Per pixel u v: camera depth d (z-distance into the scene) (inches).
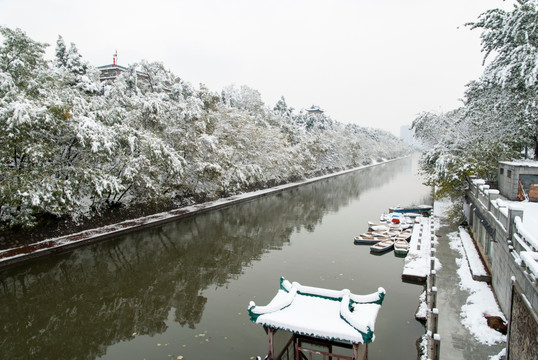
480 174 888.9
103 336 486.9
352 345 309.9
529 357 271.4
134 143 977.5
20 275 701.3
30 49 853.8
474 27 856.3
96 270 734.5
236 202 1480.1
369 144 4547.2
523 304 293.4
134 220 1031.0
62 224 857.5
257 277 682.8
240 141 1647.4
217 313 539.5
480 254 656.4
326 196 1745.8
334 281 647.1
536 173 684.7
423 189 2000.5
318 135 3011.8
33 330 507.2
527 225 466.9
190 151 1232.2
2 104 720.3
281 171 2033.7
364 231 1034.7
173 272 719.7
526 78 682.8
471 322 417.7
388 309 524.4
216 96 1667.1
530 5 711.1
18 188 714.8
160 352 438.6
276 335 326.0
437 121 1371.8
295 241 933.2
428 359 346.9
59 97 860.6
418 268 652.7
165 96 1608.0
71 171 862.5
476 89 951.0
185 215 1176.8
